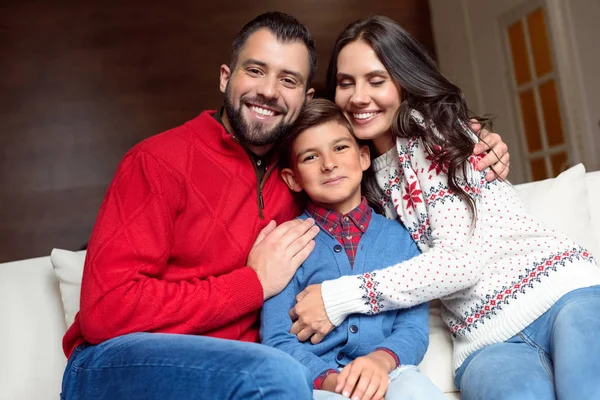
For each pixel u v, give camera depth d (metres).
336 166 1.58
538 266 1.50
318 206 1.65
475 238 1.52
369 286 1.46
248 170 1.60
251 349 1.12
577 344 1.30
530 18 4.23
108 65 5.07
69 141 4.99
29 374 1.66
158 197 1.44
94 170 5.00
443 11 5.12
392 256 1.59
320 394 1.26
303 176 1.61
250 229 1.55
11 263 1.81
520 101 4.48
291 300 1.53
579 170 1.84
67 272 1.71
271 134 1.61
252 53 1.59
